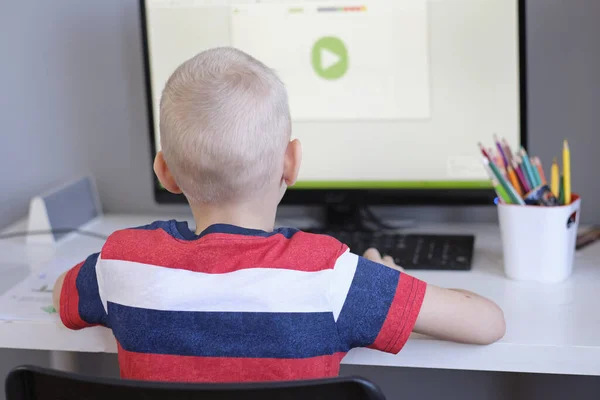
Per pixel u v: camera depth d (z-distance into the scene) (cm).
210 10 131
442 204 130
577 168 136
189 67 85
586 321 93
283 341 78
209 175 82
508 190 107
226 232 82
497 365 90
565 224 104
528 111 136
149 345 80
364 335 81
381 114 129
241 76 83
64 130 154
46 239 134
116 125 152
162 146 86
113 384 68
